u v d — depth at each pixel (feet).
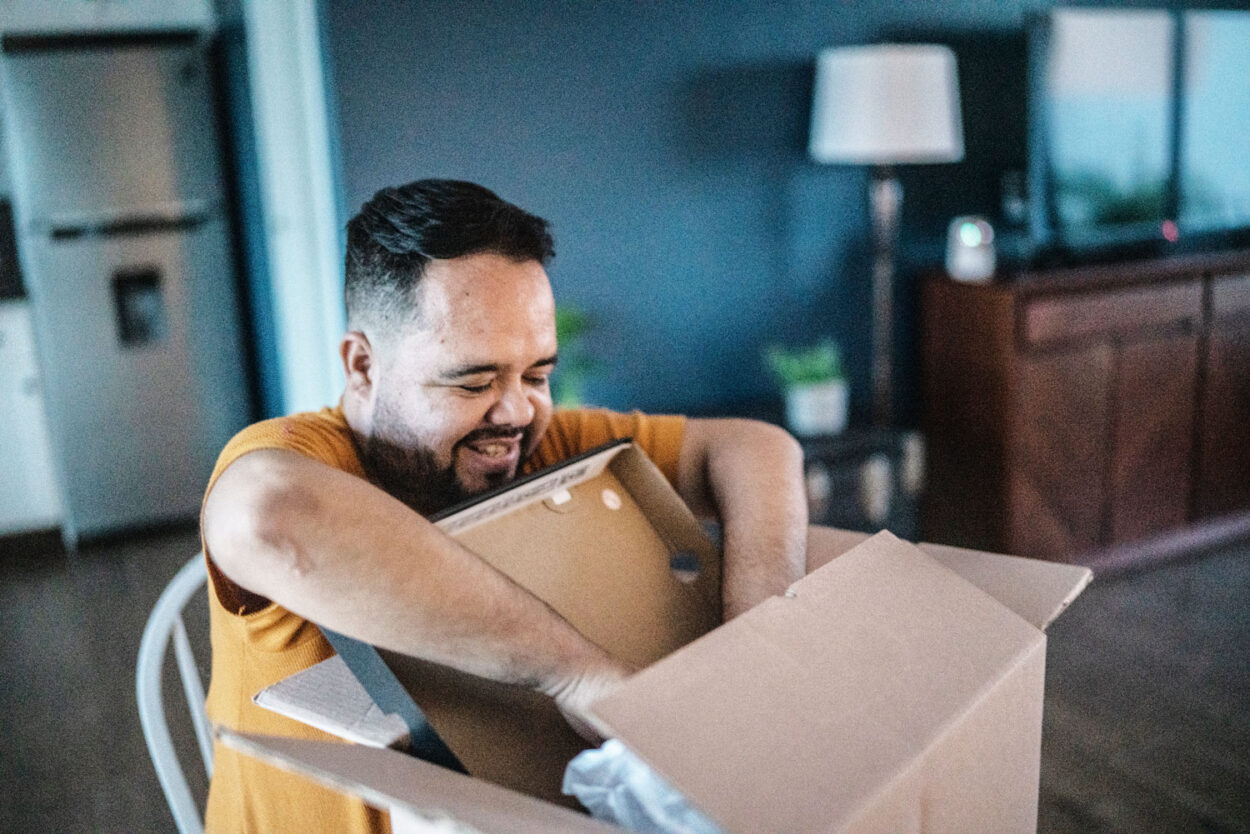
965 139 10.27
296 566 1.97
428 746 2.05
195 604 9.34
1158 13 9.61
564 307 9.10
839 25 9.68
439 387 2.50
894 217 10.09
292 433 2.62
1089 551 9.41
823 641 1.91
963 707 1.86
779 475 3.00
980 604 2.19
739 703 1.69
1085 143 9.47
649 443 3.30
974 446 9.28
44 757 7.04
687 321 9.68
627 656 2.44
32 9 9.97
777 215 9.84
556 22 8.61
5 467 11.08
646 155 9.18
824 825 1.53
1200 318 9.41
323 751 1.74
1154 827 5.92
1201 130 10.12
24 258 10.58
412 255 2.41
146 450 11.41
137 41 10.53
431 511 2.81
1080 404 9.03
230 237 11.53
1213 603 8.84
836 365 9.45
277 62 8.82
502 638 2.02
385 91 8.16
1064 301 8.74
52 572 10.48
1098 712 7.16
